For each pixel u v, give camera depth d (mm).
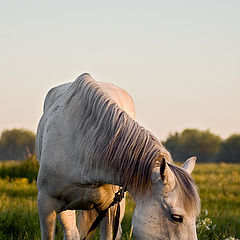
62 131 8883
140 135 7758
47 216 9297
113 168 7906
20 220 13602
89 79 8914
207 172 43906
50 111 9664
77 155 8586
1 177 27000
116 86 10266
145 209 7344
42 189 9297
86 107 8562
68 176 8789
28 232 12797
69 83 10359
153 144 7648
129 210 16016
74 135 8672
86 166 8375
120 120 7992
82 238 10117
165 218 7137
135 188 7566
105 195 8938
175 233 7051
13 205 16125
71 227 9789
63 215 9727
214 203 22094
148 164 7445
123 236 12539
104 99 8328
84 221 10180
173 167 7312
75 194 8969
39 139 10133
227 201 22953
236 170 50125
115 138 7914
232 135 147000
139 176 7492
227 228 13219
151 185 7367
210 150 146750
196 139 148250
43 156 9180
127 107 9781
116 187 9008
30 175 26766
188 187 7090
